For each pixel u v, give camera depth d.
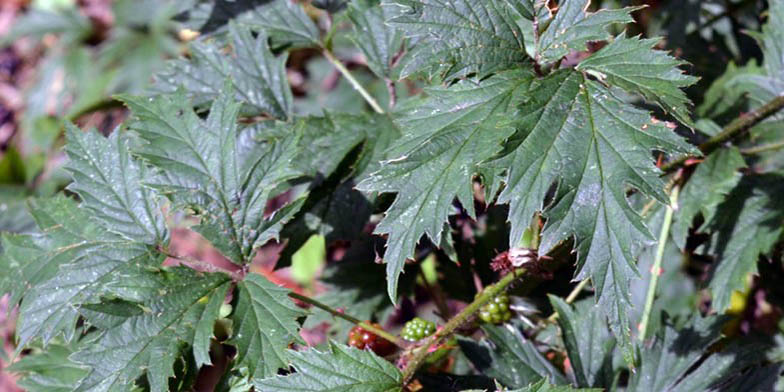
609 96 0.82
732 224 0.91
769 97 0.94
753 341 0.93
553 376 0.89
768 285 0.97
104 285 0.85
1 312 1.06
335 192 0.91
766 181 0.92
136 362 0.84
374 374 0.84
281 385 0.83
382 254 0.94
